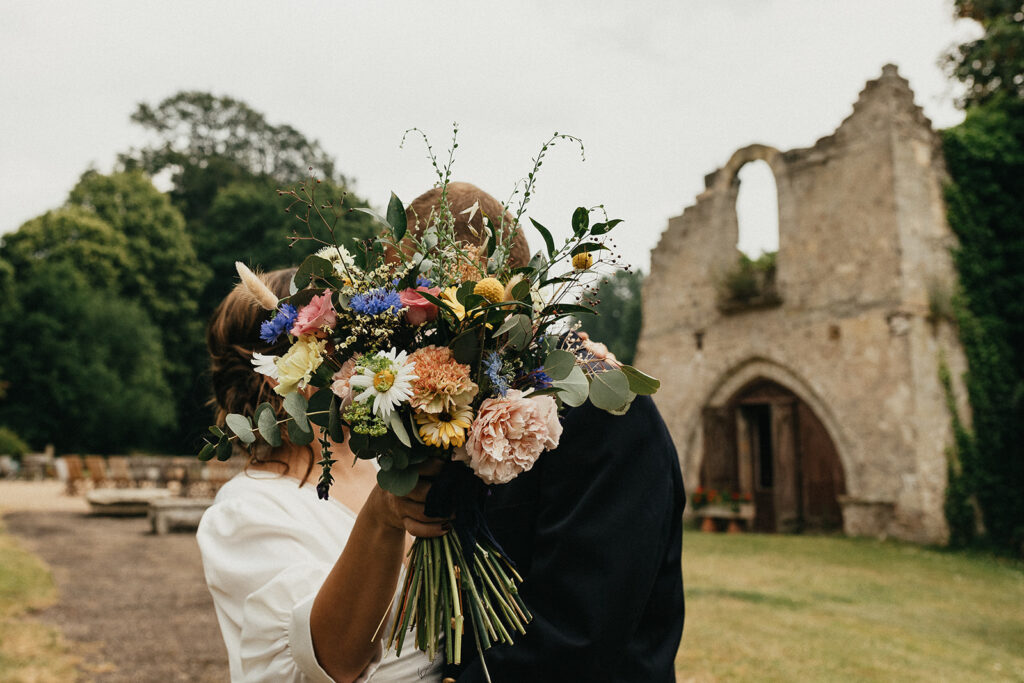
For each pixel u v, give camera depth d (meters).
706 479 16.84
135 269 37.00
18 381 31.86
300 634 1.26
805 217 15.55
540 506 1.46
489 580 1.26
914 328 13.98
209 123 46.34
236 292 1.71
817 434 15.20
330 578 1.26
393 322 1.24
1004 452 14.39
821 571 10.32
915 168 14.56
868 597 8.54
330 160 46.44
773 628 6.81
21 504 18.39
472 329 1.21
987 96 18.31
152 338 35.25
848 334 14.71
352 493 1.58
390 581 1.25
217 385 1.72
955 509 13.70
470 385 1.19
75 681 5.09
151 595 8.12
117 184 38.88
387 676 1.45
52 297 32.88
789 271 15.75
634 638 1.48
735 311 16.73
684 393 17.70
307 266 1.28
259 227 39.25
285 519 1.42
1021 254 15.07
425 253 1.33
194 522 13.81
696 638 6.37
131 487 22.61
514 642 1.36
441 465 1.23
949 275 14.66
